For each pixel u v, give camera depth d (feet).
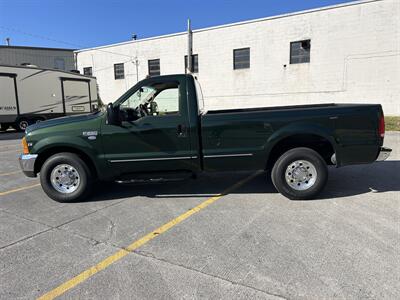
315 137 15.80
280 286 8.69
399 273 9.09
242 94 71.92
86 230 12.91
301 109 15.40
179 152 15.85
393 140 34.53
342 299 8.05
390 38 55.67
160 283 9.05
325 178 15.43
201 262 10.11
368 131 15.20
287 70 66.03
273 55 67.15
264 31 67.41
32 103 53.57
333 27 60.18
